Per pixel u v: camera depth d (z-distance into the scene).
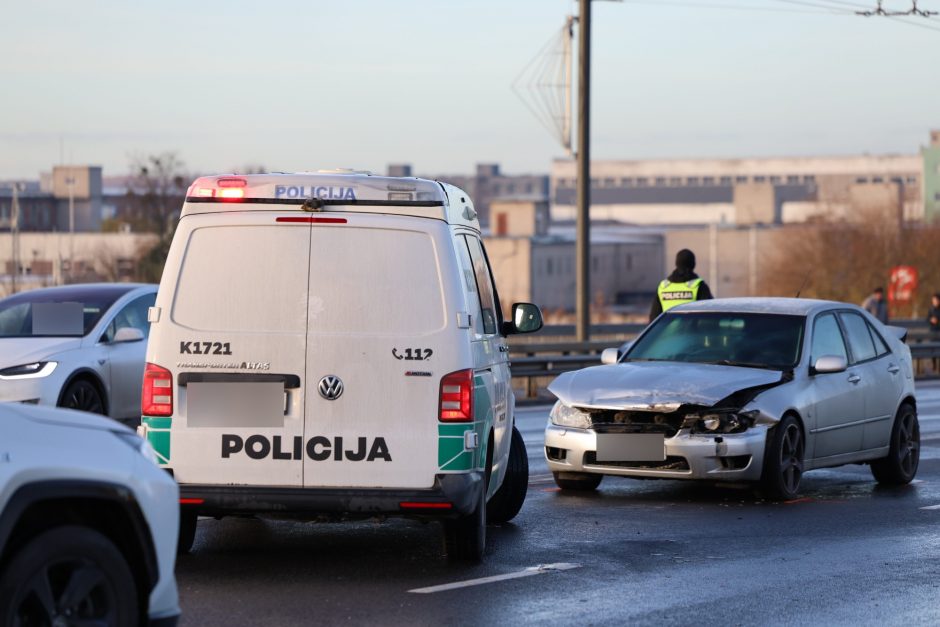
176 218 130.75
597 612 13.51
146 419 14.89
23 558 9.66
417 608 13.55
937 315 66.19
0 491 9.45
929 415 38.38
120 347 25.69
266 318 14.87
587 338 47.41
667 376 21.41
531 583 14.86
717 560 16.36
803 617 13.43
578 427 21.42
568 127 49.03
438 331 14.87
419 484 14.72
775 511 20.39
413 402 14.77
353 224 14.95
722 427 20.77
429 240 14.99
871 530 18.70
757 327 23.03
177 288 14.97
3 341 24.59
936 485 24.02
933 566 16.09
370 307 14.88
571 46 48.75
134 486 10.26
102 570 10.08
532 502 21.16
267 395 14.78
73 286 26.78
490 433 16.19
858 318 24.34
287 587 14.49
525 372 43.59
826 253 135.38
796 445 21.61
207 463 14.77
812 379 22.25
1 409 10.02
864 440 23.28
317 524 18.88
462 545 15.76
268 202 15.00
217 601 13.76
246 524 18.81
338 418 14.74
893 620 13.36
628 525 18.92
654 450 20.86
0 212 188.00
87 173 199.62
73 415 10.44
